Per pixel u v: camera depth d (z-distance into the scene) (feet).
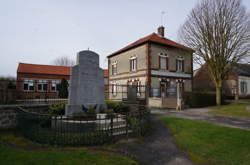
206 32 60.34
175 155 16.63
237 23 56.18
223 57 58.80
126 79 78.89
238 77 95.86
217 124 29.81
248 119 35.50
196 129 25.21
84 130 21.67
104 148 17.70
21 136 22.53
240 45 56.44
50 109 29.40
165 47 72.38
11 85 44.60
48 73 111.14
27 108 28.91
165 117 36.55
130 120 23.17
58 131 19.38
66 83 77.00
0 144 18.80
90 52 32.24
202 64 65.26
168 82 71.51
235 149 17.42
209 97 65.16
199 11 62.13
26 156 14.84
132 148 18.10
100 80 33.12
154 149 18.08
